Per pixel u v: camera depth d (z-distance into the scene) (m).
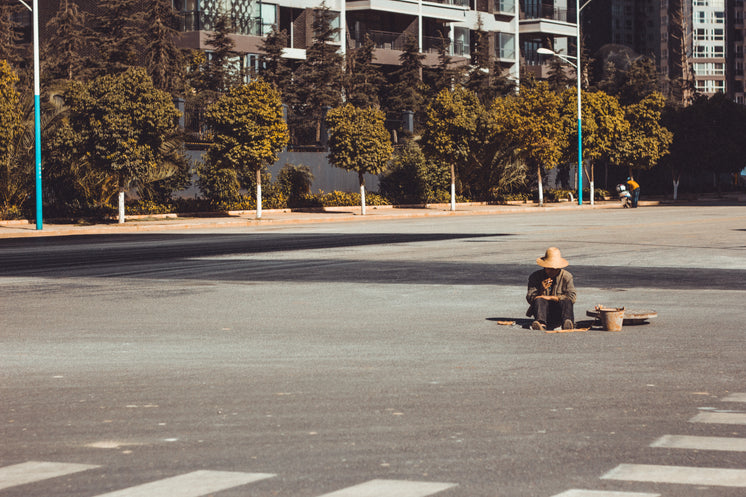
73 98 38.22
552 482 5.82
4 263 22.48
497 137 56.78
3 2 60.41
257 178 43.81
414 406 7.91
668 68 150.12
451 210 51.91
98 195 42.16
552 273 12.60
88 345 11.29
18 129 37.94
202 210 46.03
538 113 56.81
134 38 55.44
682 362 9.93
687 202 65.00
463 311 14.32
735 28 179.62
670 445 6.67
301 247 26.41
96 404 8.09
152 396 8.40
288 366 9.83
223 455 6.49
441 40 83.75
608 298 15.70
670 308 14.44
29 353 10.75
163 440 6.90
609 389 8.55
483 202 60.41
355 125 47.69
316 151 54.69
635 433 7.00
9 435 7.10
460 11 83.00
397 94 68.50
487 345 11.12
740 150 70.31
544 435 6.95
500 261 22.25
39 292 16.94
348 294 16.48
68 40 56.56
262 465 6.24
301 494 5.62
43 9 66.81
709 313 13.87
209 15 63.78
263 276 19.41
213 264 21.86
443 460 6.32
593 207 57.62
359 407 7.89
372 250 25.28
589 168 70.94
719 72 166.00
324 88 61.16
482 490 5.67
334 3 73.44
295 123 54.03
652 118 64.56
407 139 59.66
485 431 7.07
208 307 14.86
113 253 25.03
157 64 53.66
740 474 5.97
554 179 68.81
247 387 8.76
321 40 63.03
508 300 15.62
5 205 39.53
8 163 37.97
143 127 38.34
